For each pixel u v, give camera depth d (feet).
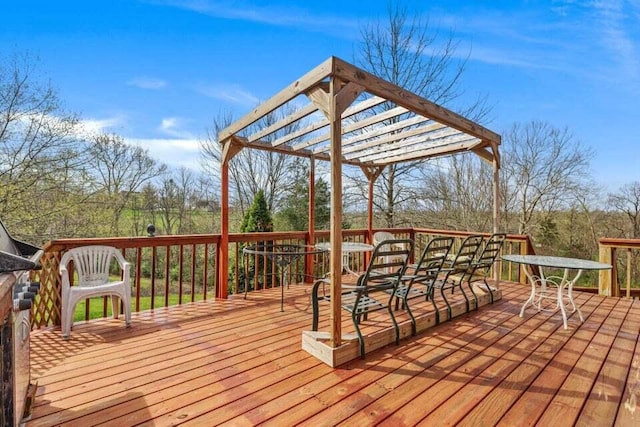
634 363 8.23
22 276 6.69
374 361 8.23
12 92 24.59
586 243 35.96
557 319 11.76
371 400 6.49
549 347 9.20
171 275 35.78
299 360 8.27
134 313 12.12
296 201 38.47
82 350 8.81
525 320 11.61
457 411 6.15
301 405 6.31
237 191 41.57
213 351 8.79
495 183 14.76
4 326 4.46
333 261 8.10
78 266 10.97
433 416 5.99
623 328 10.85
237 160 41.39
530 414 6.08
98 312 22.26
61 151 26.81
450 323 11.25
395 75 31.04
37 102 25.58
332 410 6.15
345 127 12.92
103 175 32.58
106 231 31.68
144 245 12.32
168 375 7.46
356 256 20.88
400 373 7.61
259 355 8.55
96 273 11.31
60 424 5.70
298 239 18.03
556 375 7.58
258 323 11.09
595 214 35.94
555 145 36.55
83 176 28.58
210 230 42.14
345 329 10.30
